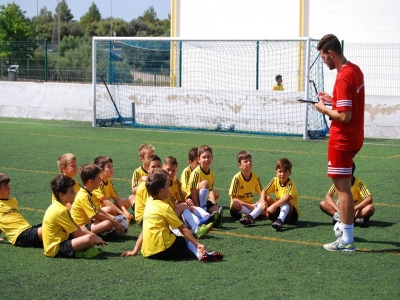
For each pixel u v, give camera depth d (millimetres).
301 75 19109
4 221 6234
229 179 10188
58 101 20172
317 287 4984
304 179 10133
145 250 5773
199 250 5672
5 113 20984
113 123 18625
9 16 35000
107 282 5098
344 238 6066
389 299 4727
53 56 21766
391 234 6781
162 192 5801
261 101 17406
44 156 12414
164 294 4809
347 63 5992
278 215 7203
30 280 5156
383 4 20266
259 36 22375
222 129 17797
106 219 6410
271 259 5789
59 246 5785
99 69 20000
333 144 5961
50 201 8352
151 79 19953
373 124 16375
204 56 20312
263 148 13945
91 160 12000
